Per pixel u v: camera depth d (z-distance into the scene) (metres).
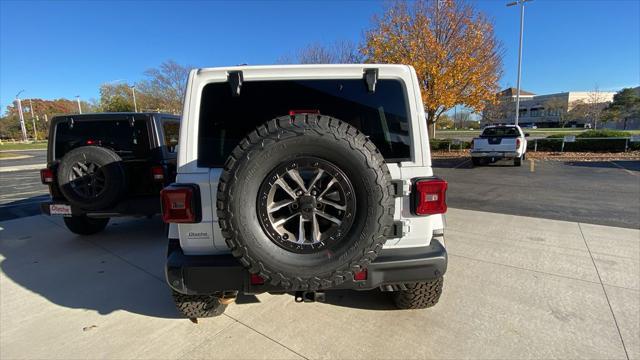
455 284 3.36
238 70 2.28
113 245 4.85
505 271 3.64
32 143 55.38
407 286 2.69
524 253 4.16
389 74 2.31
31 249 4.69
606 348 2.38
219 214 1.95
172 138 5.32
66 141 4.76
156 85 32.75
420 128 2.31
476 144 13.68
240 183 1.91
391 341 2.50
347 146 1.91
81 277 3.75
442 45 17.17
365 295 3.18
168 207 2.15
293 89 2.37
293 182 2.08
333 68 2.28
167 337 2.62
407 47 17.17
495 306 2.95
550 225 5.38
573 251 4.21
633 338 2.48
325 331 2.64
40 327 2.79
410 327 2.67
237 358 2.36
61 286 3.54
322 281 1.99
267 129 1.93
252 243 1.94
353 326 2.70
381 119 2.36
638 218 5.75
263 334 2.62
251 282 2.17
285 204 2.01
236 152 1.94
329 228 2.07
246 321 2.80
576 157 16.16
